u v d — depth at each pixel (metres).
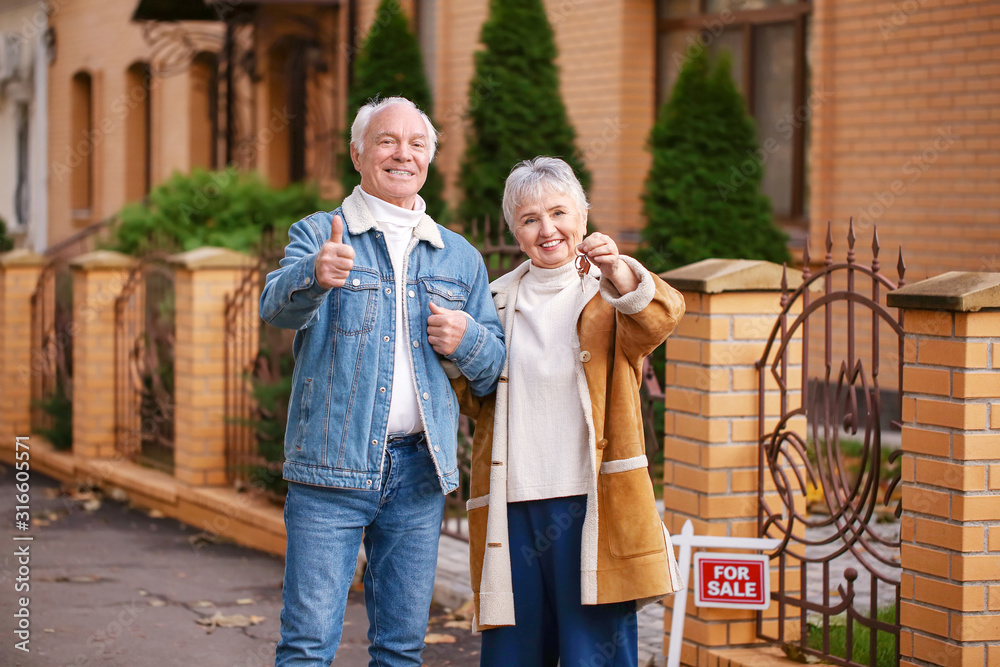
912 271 9.08
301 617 3.29
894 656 4.27
